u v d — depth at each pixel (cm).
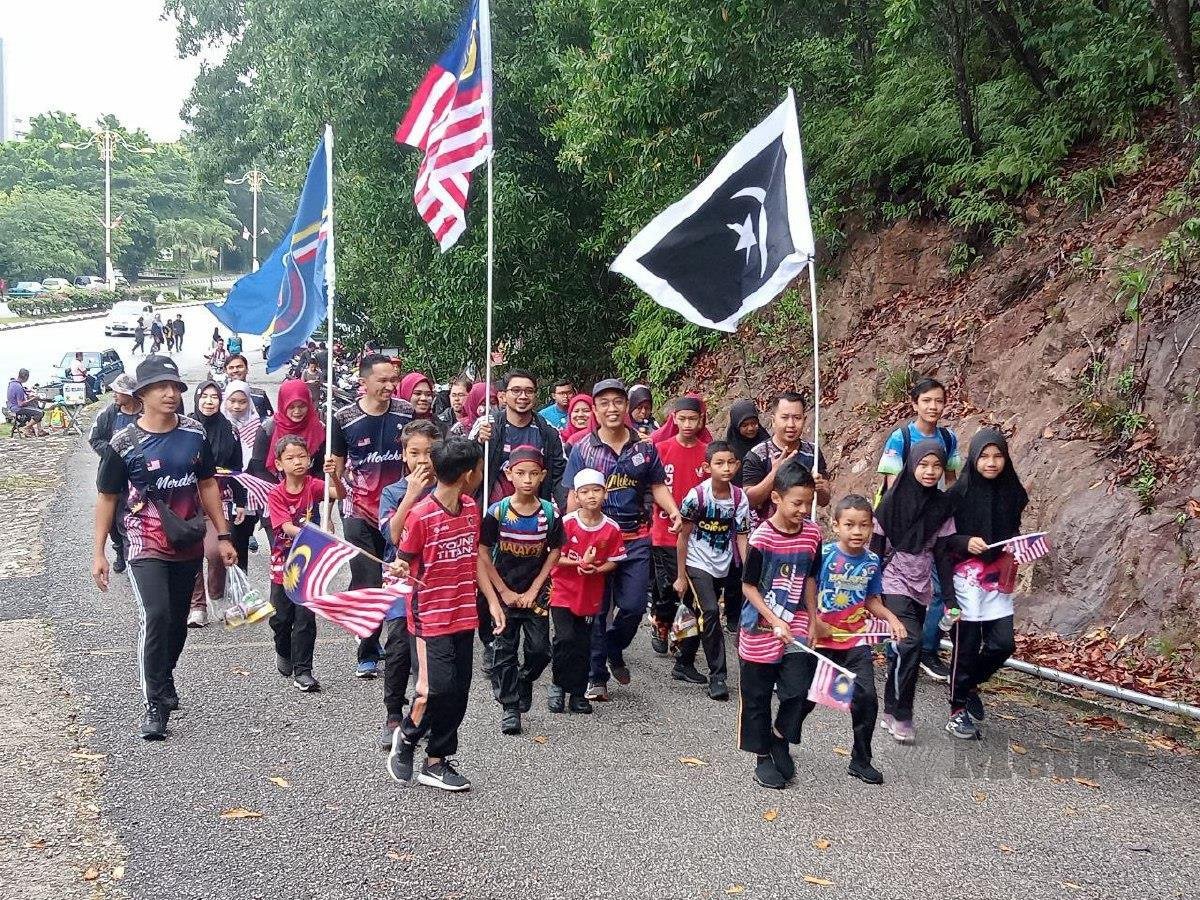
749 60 1139
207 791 529
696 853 473
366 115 1559
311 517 732
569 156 1309
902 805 525
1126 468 782
